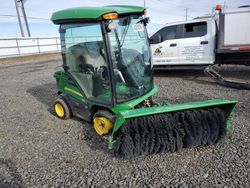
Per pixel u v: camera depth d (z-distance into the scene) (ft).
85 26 9.96
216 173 7.88
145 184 7.55
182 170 8.15
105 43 9.24
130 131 8.53
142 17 11.07
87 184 7.73
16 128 12.74
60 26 11.54
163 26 22.70
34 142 10.98
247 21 18.24
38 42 65.10
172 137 8.86
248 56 19.92
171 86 19.67
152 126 8.61
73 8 10.52
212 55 20.51
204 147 9.52
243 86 17.31
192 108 9.02
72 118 13.71
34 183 7.93
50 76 28.27
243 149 9.18
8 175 8.46
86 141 10.75
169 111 8.73
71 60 11.82
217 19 19.71
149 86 11.98
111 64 9.49
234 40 18.98
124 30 10.05
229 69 25.34
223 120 9.24
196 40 20.92
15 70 36.27
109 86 9.88
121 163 8.79
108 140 9.44
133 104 10.02
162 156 9.05
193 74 24.11
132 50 10.79
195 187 7.27
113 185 7.61
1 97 19.39
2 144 10.96
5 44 55.11
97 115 10.47
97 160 9.11
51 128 12.50
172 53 22.26
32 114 14.84
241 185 7.22
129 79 10.56
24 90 21.44
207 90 17.81
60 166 8.87
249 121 11.71
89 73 10.89
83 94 11.40
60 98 13.39
